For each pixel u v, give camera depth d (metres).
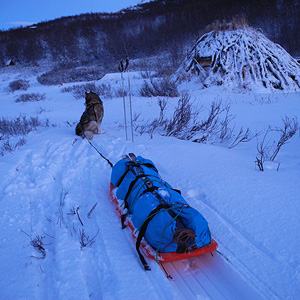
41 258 3.36
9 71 44.72
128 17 59.25
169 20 49.91
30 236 3.73
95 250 3.44
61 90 22.31
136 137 7.79
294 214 3.89
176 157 6.11
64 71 35.69
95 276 3.09
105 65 35.59
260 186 4.68
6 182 5.29
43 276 3.11
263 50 14.80
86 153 6.62
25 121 10.84
